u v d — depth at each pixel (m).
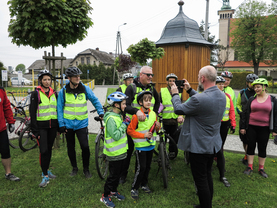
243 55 31.36
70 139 3.96
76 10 5.07
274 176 4.05
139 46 7.34
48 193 3.37
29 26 4.66
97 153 3.79
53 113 3.83
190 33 12.43
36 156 5.04
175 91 2.97
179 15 13.14
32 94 3.65
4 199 3.22
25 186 3.62
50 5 4.61
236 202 3.21
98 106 4.18
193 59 12.19
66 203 3.13
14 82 33.72
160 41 12.53
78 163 4.61
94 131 7.19
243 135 4.45
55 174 4.07
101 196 3.32
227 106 4.05
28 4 4.54
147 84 3.77
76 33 5.44
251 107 4.14
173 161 4.81
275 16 29.95
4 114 3.87
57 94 4.01
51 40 5.31
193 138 2.66
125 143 3.19
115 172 3.10
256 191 3.51
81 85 4.00
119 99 3.03
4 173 4.08
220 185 3.72
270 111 3.99
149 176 4.07
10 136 6.41
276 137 6.01
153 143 3.38
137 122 3.25
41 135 3.69
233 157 5.07
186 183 3.79
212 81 2.70
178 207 3.06
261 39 29.58
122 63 21.98
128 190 3.52
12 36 5.04
